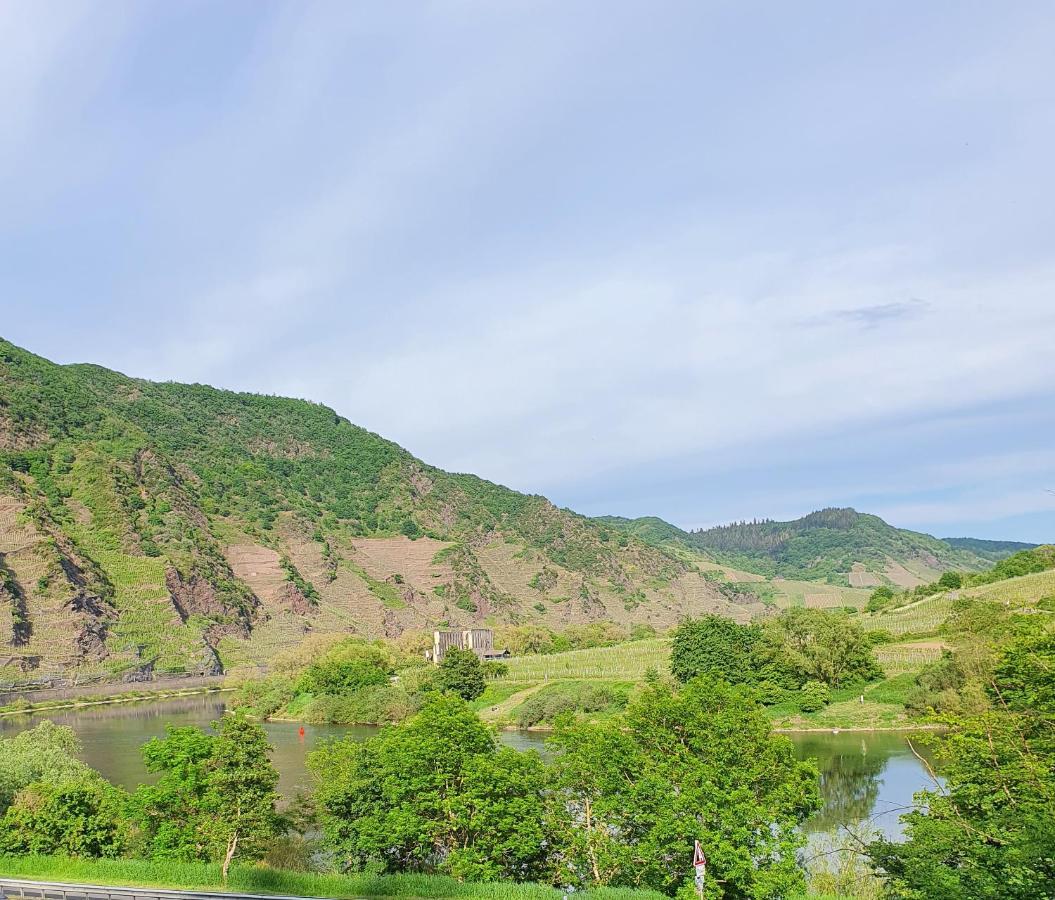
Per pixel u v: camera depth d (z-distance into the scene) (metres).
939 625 165.12
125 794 62.06
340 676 165.75
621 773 49.62
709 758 50.31
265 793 55.72
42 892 46.16
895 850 41.31
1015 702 42.44
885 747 108.19
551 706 134.75
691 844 45.06
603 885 47.75
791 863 44.94
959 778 40.59
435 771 52.41
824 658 136.12
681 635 148.62
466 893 45.62
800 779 51.69
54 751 71.94
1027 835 34.28
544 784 53.03
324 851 59.84
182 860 53.19
